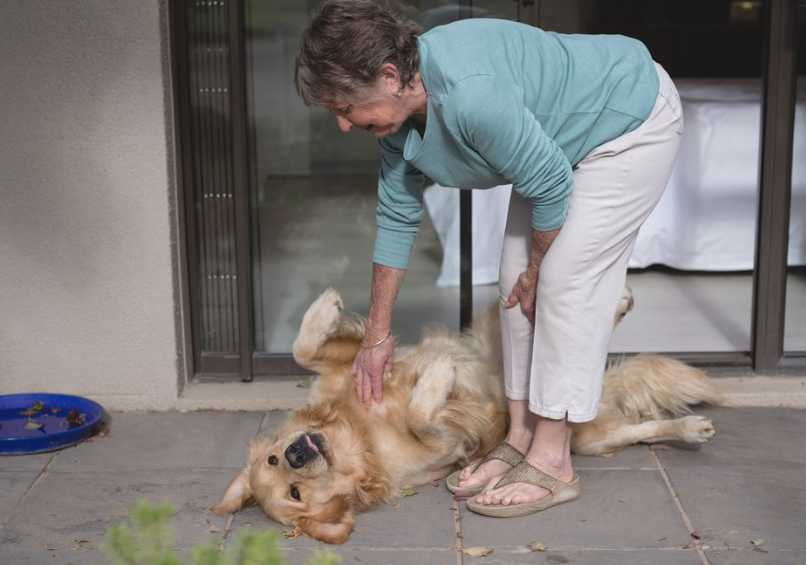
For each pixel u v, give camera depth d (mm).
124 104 3336
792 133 3418
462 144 2279
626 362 3375
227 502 2787
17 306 3516
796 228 4031
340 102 2254
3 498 2896
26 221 3438
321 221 3736
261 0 3486
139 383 3584
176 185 3506
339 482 2771
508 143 2227
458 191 3734
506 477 2807
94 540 2641
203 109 3518
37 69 3305
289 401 3580
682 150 4637
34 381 3584
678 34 5770
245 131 3570
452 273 3814
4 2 3256
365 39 2141
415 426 2830
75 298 3508
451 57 2205
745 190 4637
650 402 3316
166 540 1424
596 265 2568
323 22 2164
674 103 2494
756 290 3609
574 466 3064
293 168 3676
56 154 3375
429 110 2264
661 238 4734
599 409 3145
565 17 3766
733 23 5781
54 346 3553
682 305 4398
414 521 2748
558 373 2670
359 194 3717
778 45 3344
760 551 2488
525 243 2738
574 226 2508
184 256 3617
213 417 3531
